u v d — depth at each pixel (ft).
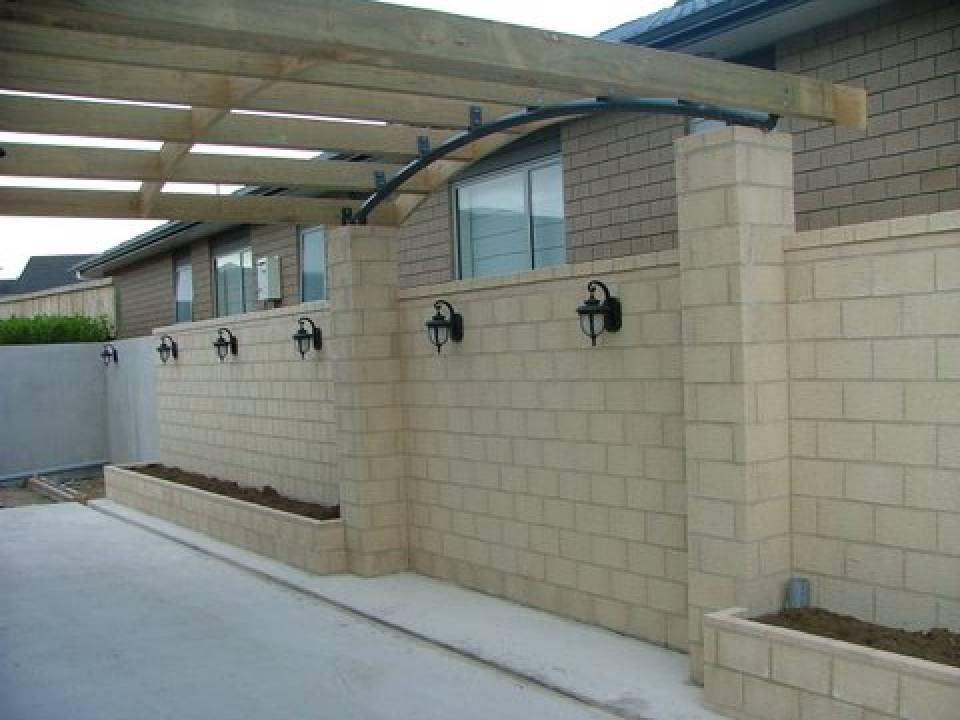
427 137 21.89
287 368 30.30
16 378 49.78
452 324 22.40
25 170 20.74
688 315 15.67
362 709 15.98
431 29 13.08
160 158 22.09
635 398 17.95
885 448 14.14
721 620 14.44
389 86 18.11
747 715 14.11
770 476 15.16
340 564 25.17
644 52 14.39
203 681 17.72
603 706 15.26
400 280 35.60
